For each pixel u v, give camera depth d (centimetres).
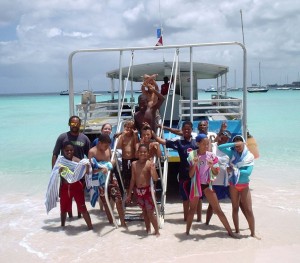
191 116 925
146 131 705
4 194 995
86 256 598
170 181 1005
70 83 929
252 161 639
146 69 1273
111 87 1389
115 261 577
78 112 991
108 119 1176
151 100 789
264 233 672
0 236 693
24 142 2017
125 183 780
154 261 572
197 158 641
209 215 709
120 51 920
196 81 1334
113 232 690
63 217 729
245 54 884
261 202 867
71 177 700
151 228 703
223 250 604
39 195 983
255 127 2491
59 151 767
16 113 4653
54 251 622
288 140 1866
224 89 1298
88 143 777
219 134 744
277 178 1103
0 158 1527
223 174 727
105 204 733
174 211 816
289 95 10956
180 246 621
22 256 607
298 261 564
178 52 916
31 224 755
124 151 768
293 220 742
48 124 3045
